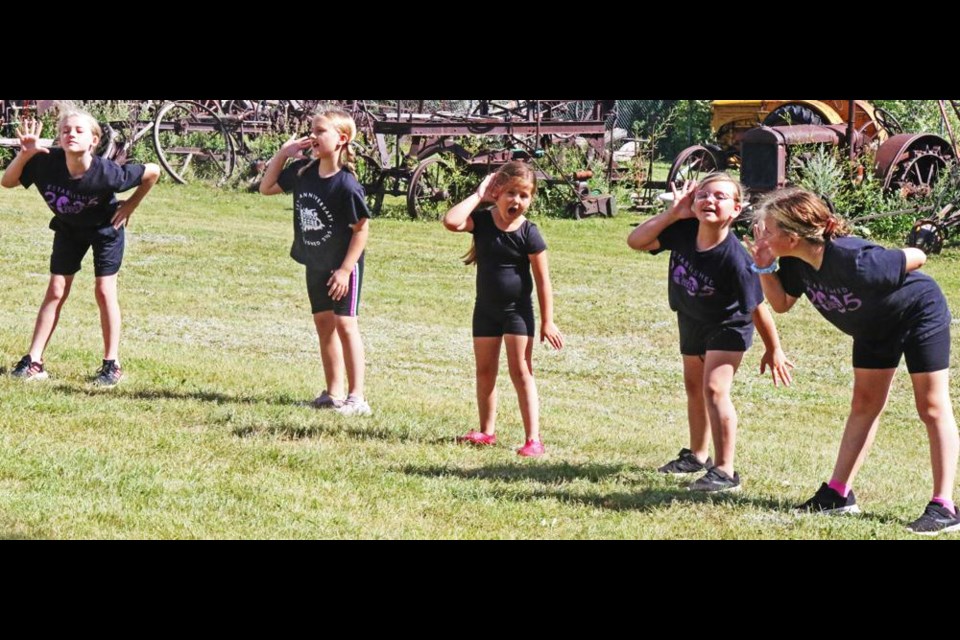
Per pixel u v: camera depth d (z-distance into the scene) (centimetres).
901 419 1195
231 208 2853
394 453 776
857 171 2673
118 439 738
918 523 647
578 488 709
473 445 841
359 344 922
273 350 1327
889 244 2548
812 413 1200
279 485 655
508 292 824
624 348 1545
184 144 3462
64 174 909
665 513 655
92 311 1491
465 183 2966
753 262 727
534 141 3102
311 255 908
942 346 654
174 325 1461
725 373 739
